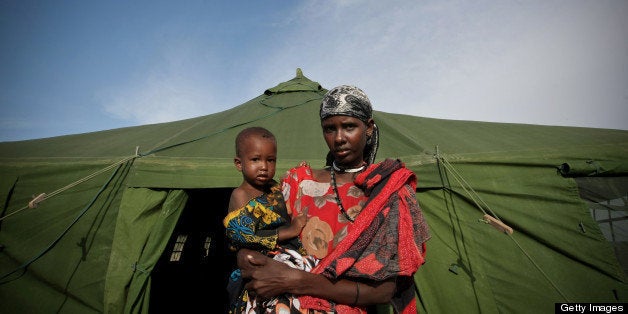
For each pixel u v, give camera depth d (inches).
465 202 135.6
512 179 136.4
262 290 47.4
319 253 53.2
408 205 53.0
